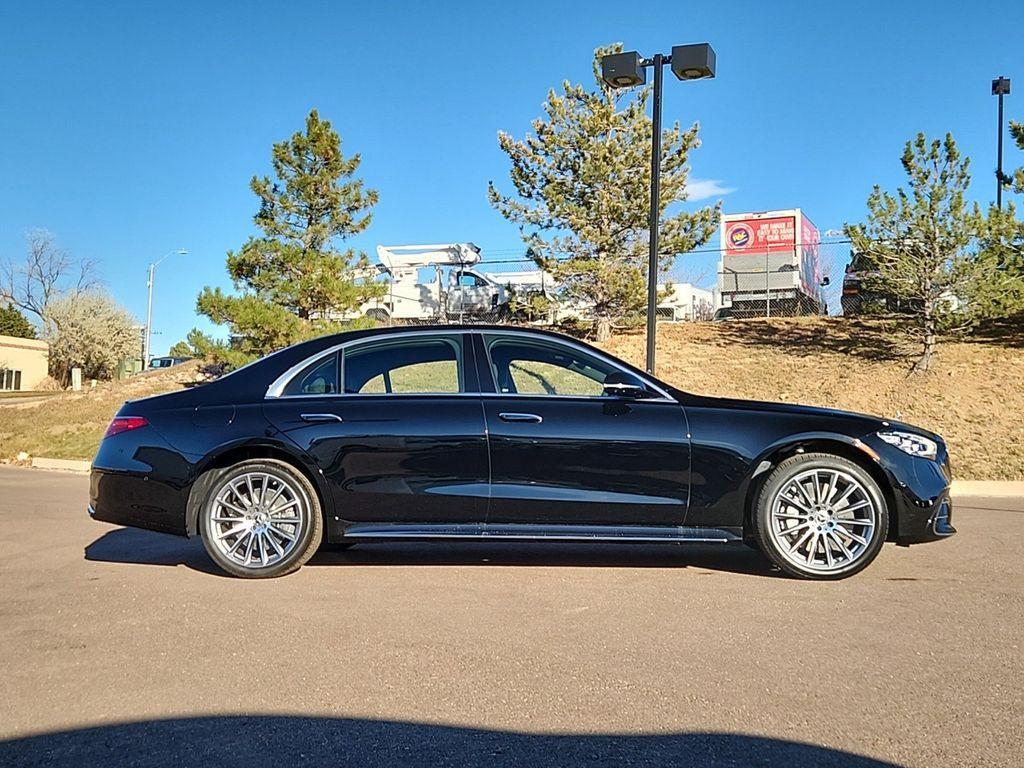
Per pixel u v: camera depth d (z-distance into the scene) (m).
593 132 18.75
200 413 5.95
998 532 7.70
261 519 5.84
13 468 15.64
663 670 4.00
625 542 5.80
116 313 46.00
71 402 22.44
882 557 6.54
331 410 5.89
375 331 6.27
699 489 5.76
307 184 19.25
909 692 3.73
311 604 5.13
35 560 6.48
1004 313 15.26
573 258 19.42
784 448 5.80
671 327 22.23
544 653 4.24
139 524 5.94
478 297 25.97
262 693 3.73
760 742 3.24
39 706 3.60
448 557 6.57
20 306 58.34
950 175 15.09
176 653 4.25
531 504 5.77
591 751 3.17
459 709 3.56
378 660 4.14
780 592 5.43
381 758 3.12
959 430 13.38
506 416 5.82
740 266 24.19
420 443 5.78
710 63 11.09
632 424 5.80
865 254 15.84
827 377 16.28
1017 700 3.64
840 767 3.04
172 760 3.11
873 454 5.74
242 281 19.23
